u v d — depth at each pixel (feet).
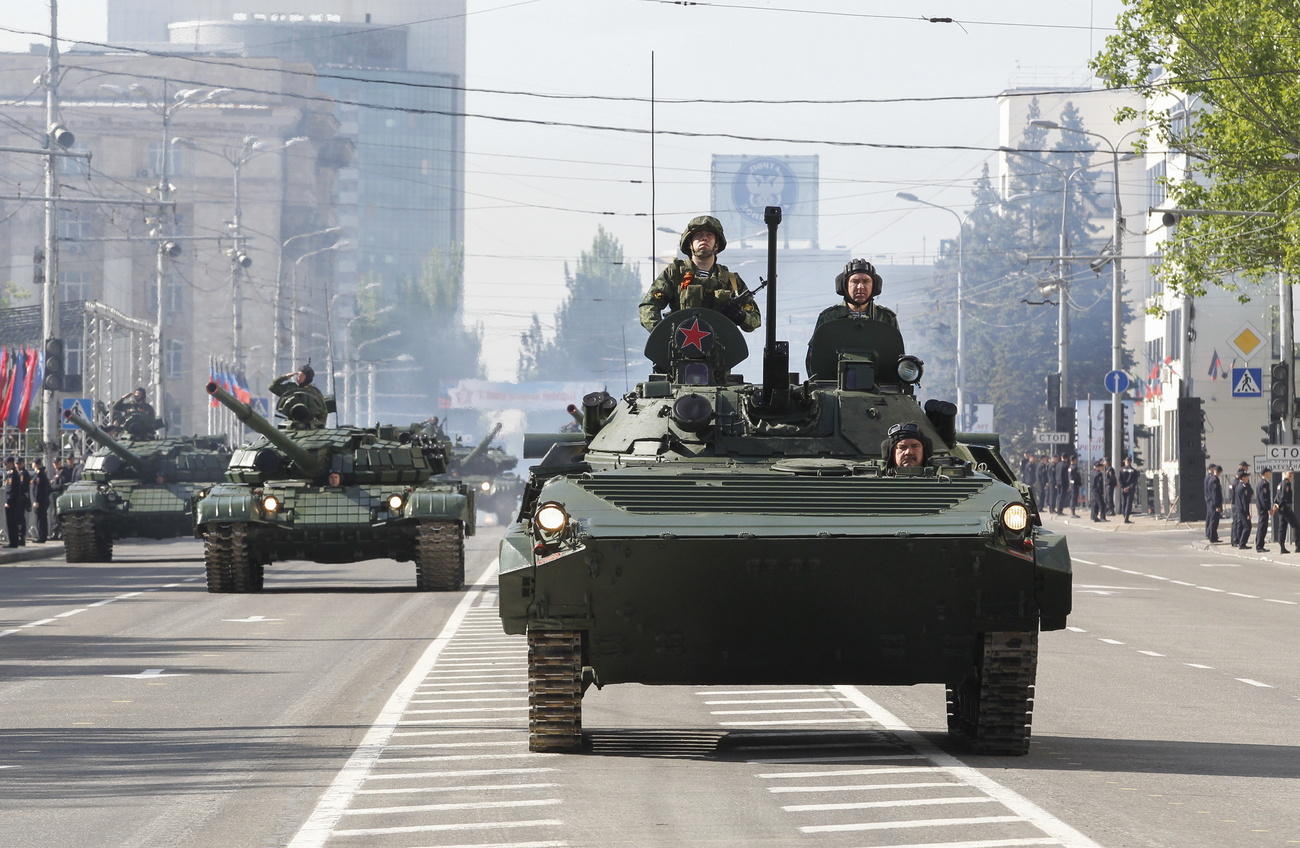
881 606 106.52
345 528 276.21
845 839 86.53
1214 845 84.74
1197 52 411.75
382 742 123.03
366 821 92.99
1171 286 453.17
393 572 346.95
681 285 138.31
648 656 108.88
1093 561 403.75
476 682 160.86
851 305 136.15
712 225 137.80
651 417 127.44
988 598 106.52
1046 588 106.93
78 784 106.93
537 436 137.39
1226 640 213.05
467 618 232.53
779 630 107.45
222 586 281.74
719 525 104.53
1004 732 112.98
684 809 95.30
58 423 475.72
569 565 104.88
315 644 198.18
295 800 99.86
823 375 132.57
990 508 106.93
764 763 111.96
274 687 158.10
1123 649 199.62
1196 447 579.89
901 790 100.78
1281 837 87.10
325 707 143.64
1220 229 436.76
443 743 122.31
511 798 99.45
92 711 142.61
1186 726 133.18
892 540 103.40
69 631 216.33
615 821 91.97
